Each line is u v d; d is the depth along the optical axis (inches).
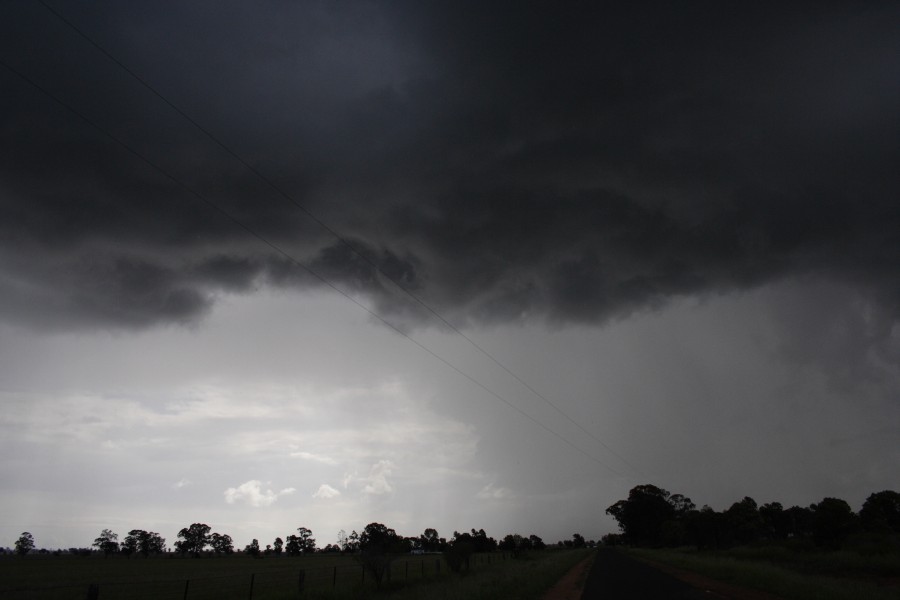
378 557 1327.5
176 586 1665.8
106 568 3102.9
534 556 3767.2
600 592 1023.6
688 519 3634.4
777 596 852.0
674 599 869.2
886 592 796.0
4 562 4047.7
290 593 1128.8
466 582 1341.0
